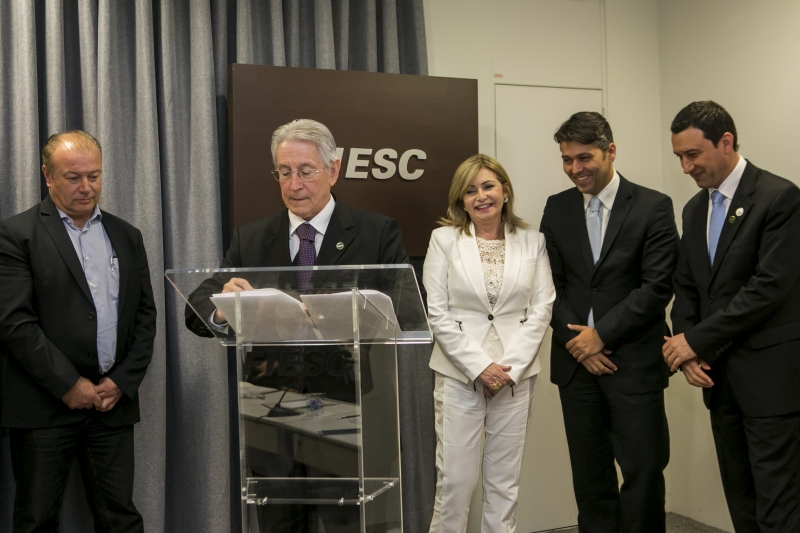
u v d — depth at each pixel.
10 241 2.56
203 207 3.11
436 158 3.39
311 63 3.45
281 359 1.69
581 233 2.97
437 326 2.82
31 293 2.56
